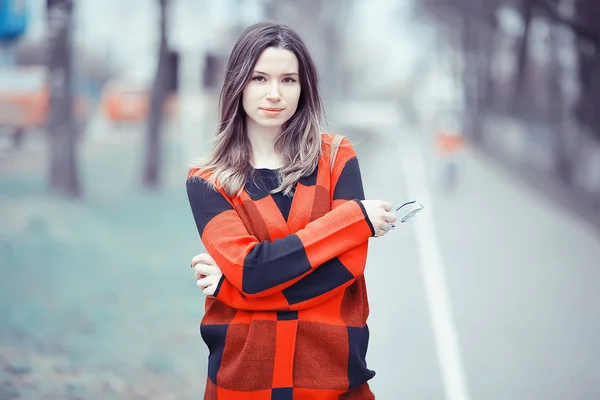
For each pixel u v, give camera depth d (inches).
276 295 84.5
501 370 198.8
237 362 85.0
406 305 263.4
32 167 637.3
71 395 175.6
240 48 88.1
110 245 374.0
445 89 1486.2
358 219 84.0
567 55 691.4
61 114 517.0
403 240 391.9
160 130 576.1
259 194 87.9
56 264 326.3
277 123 88.3
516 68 908.0
